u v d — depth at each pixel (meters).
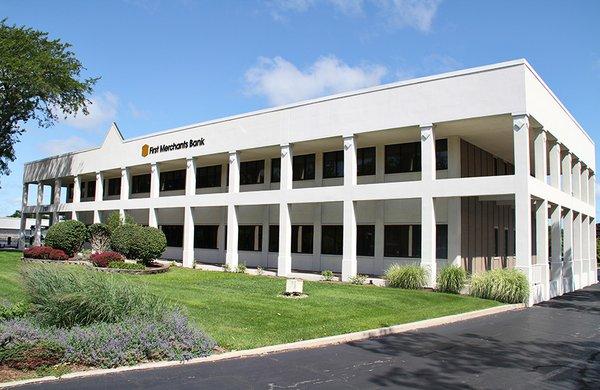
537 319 14.97
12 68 35.66
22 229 49.06
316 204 28.05
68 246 30.72
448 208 23.20
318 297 16.53
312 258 27.98
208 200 29.59
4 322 8.94
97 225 32.09
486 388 7.62
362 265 25.91
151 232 26.77
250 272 27.06
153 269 24.66
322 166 28.28
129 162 36.34
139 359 8.30
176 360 8.52
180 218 36.97
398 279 20.48
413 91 21.66
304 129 25.25
